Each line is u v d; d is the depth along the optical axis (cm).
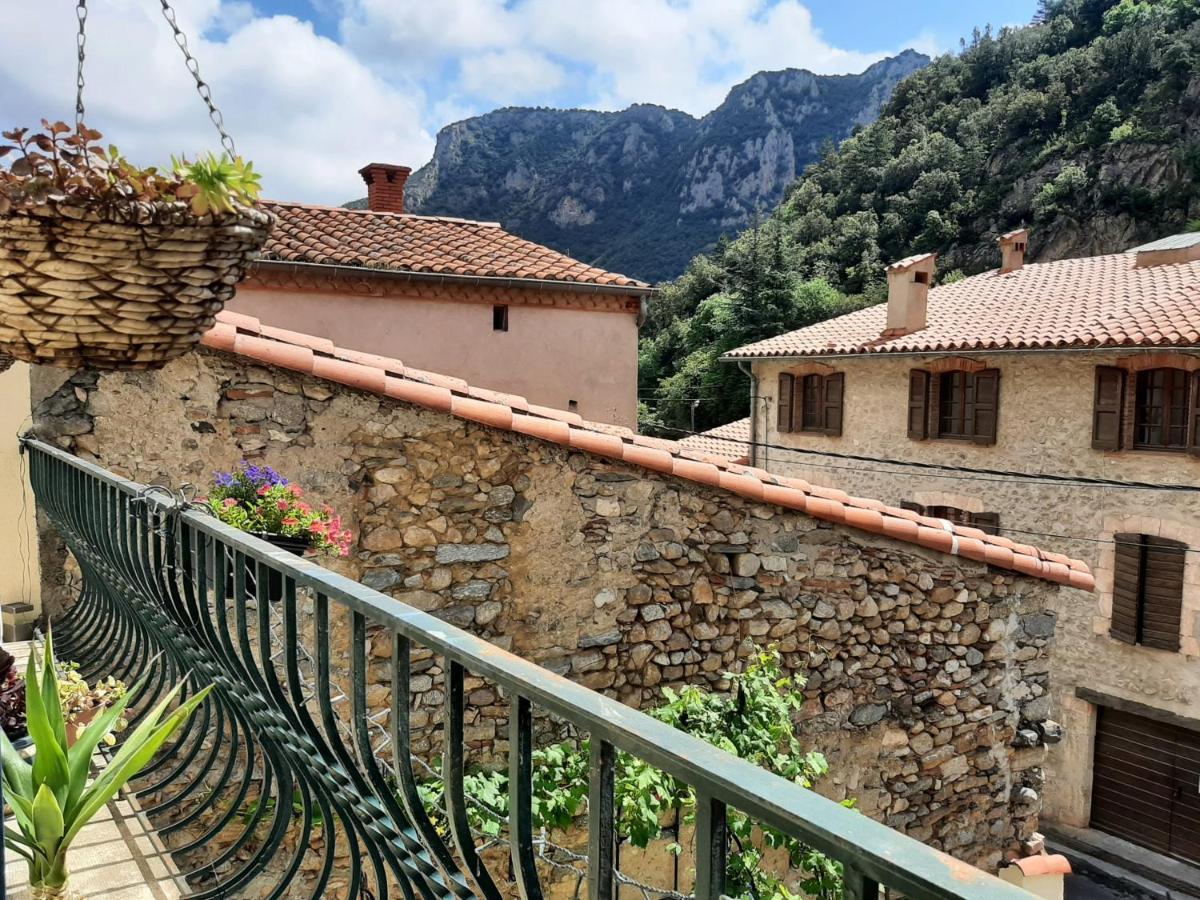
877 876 60
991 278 1719
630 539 500
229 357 438
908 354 1355
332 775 156
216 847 372
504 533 477
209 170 150
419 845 132
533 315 1042
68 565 437
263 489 379
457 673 109
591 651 493
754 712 453
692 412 2759
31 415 419
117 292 148
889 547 552
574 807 409
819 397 1645
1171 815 1183
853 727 547
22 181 138
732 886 374
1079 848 1236
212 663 214
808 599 535
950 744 579
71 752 165
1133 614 1172
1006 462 1307
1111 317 1195
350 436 452
